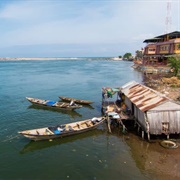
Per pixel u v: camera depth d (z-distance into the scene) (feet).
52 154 76.07
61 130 87.97
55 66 476.95
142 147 77.97
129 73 302.45
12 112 120.37
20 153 76.69
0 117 111.96
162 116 77.92
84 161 71.20
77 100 138.51
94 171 65.67
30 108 128.26
